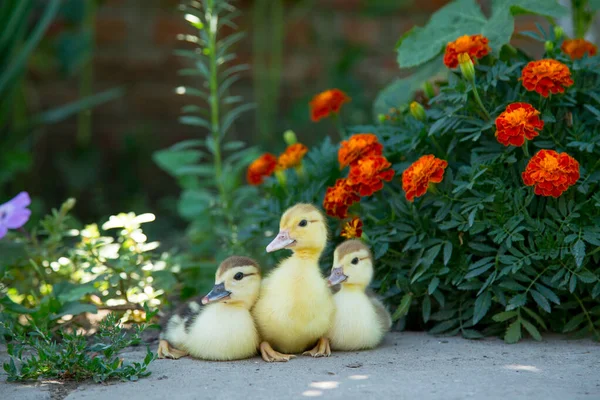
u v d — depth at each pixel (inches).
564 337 62.2
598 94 63.6
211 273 71.4
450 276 62.4
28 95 112.9
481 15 70.2
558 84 61.4
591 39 81.5
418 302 64.0
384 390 53.6
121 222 66.1
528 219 61.1
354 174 62.7
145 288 65.7
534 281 61.1
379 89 116.0
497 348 60.2
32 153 112.0
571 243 60.7
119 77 116.3
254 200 76.7
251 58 118.3
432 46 70.4
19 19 87.7
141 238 66.2
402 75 115.5
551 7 67.5
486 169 61.4
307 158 70.7
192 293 70.4
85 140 110.2
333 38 119.1
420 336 63.0
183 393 53.7
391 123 68.7
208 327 58.2
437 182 61.4
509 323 62.6
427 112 65.3
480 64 66.2
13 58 94.0
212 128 76.6
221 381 55.2
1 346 61.8
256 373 56.2
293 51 119.6
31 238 69.2
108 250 66.6
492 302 62.9
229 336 58.0
